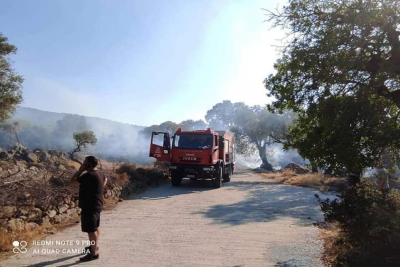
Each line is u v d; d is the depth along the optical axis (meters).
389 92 5.34
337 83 5.45
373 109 5.09
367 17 4.97
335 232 7.99
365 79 5.41
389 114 5.36
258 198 14.09
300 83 5.82
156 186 18.28
